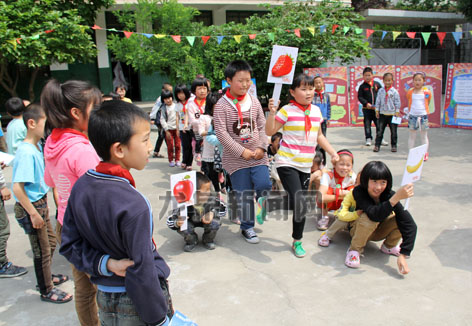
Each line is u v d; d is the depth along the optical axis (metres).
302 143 3.43
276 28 10.27
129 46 10.31
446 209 4.48
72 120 2.11
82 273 2.17
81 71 12.73
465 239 3.72
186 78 10.51
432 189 5.18
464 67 9.37
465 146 7.72
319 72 10.63
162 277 1.62
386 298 2.85
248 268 3.36
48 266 2.91
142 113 1.56
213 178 4.74
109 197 1.43
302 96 3.38
